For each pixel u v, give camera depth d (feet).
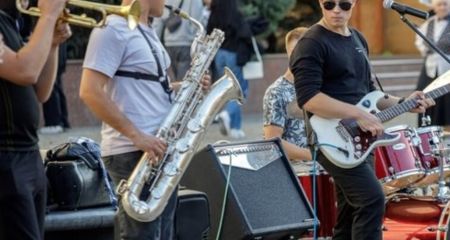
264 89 84.48
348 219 34.12
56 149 33.12
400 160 36.78
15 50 25.57
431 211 39.11
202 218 32.17
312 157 34.12
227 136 67.46
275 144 34.01
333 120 32.78
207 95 30.45
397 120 62.80
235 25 64.28
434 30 54.75
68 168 32.45
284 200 33.27
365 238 32.53
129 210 28.22
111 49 28.04
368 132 32.73
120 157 28.66
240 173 32.89
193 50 30.86
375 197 32.45
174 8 31.65
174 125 29.12
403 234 38.78
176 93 29.76
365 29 103.35
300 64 32.58
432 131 37.60
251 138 68.08
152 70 28.68
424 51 55.67
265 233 32.35
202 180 32.60
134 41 28.35
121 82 28.43
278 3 87.86
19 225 25.32
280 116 36.47
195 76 29.96
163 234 29.40
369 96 33.47
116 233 31.27
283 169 33.78
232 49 64.44
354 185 32.58
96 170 32.94
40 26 24.66
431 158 37.27
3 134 25.20
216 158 32.45
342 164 32.48
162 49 29.35
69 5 27.35
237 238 32.07
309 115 33.17
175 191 29.43
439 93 34.22
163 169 28.86
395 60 95.20
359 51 33.42
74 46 76.95
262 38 88.58
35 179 25.77
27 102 25.45
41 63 24.53
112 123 27.91
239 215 31.99
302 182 36.73
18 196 25.26
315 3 92.53
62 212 32.40
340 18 32.73
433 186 39.88
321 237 37.06
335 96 32.86
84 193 32.58
